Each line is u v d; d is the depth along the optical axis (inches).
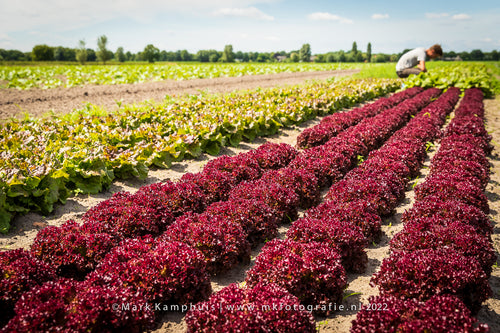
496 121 587.8
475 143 367.9
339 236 198.2
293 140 463.2
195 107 526.0
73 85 988.6
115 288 151.9
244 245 203.2
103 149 318.0
